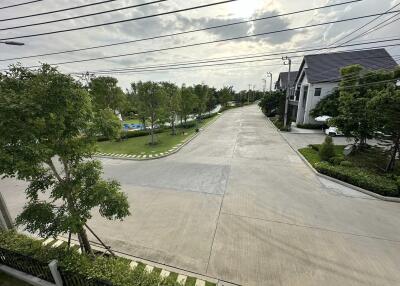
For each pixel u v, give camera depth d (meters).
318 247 5.94
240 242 6.21
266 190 9.49
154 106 19.27
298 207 8.04
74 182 4.46
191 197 9.05
